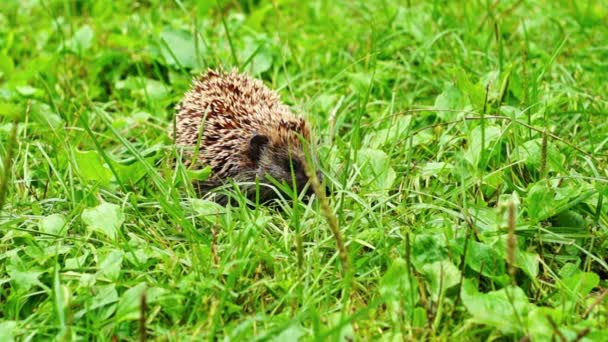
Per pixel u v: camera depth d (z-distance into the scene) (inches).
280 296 192.4
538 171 233.9
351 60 329.1
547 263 209.6
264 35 338.0
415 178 238.1
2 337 178.4
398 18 354.6
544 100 274.7
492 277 191.6
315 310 176.7
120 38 344.8
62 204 236.8
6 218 226.8
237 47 339.9
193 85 289.6
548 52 335.3
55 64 335.6
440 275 182.7
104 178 240.1
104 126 299.1
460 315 186.4
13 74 318.0
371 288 197.9
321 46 342.3
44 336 181.8
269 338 167.3
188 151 273.7
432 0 368.5
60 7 404.8
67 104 306.3
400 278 187.2
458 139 259.3
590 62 322.3
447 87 283.9
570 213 216.2
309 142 274.8
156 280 201.8
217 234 216.4
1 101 299.3
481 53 313.1
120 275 197.9
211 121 272.7
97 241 218.7
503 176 231.0
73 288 195.6
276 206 243.0
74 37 346.0
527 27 348.5
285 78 318.0
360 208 225.5
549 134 233.5
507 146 243.9
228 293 190.1
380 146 259.6
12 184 240.7
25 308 196.5
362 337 178.2
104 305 188.7
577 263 204.2
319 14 379.9
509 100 278.5
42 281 202.2
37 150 269.3
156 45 338.0
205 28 361.4
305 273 199.2
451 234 200.2
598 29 348.8
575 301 186.9
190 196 231.5
